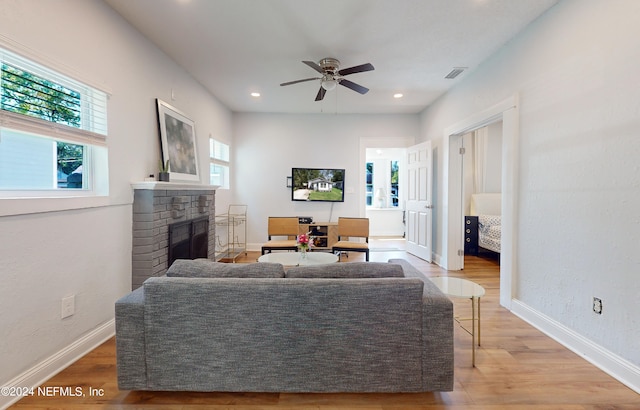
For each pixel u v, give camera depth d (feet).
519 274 9.19
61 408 5.22
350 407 5.32
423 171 16.42
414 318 5.29
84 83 6.95
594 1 6.57
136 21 8.50
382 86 13.64
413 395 5.64
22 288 5.56
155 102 9.96
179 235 10.70
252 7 7.80
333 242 17.81
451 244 14.64
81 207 6.82
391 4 7.64
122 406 5.29
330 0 7.49
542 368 6.46
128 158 8.59
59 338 6.35
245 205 18.70
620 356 6.06
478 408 5.28
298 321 5.30
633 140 5.82
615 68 6.14
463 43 9.70
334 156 18.74
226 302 5.28
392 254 18.29
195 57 10.81
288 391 5.45
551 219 7.88
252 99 15.76
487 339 7.73
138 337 5.34
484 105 11.06
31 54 5.65
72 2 6.60
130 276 8.70
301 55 10.58
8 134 5.70
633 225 5.83
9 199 5.23
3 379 5.24
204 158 14.10
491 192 19.52
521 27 8.75
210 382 5.40
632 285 5.85
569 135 7.27
